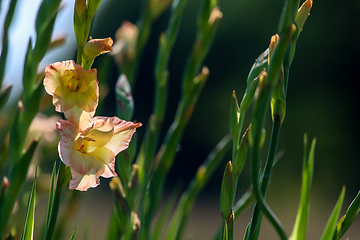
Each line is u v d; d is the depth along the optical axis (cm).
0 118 226
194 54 222
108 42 189
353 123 1385
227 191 193
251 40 1571
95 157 190
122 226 205
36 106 203
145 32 250
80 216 272
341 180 1349
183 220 225
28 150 202
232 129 195
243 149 193
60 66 188
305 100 1449
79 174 188
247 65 1567
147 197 218
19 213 224
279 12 1532
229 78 1591
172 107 1656
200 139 1617
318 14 1482
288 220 1193
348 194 1326
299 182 1323
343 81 1431
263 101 184
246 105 195
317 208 1270
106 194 1090
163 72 226
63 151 187
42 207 261
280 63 183
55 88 188
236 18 1594
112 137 192
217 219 1179
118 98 212
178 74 1666
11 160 203
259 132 184
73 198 220
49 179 233
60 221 219
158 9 251
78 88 189
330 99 1431
